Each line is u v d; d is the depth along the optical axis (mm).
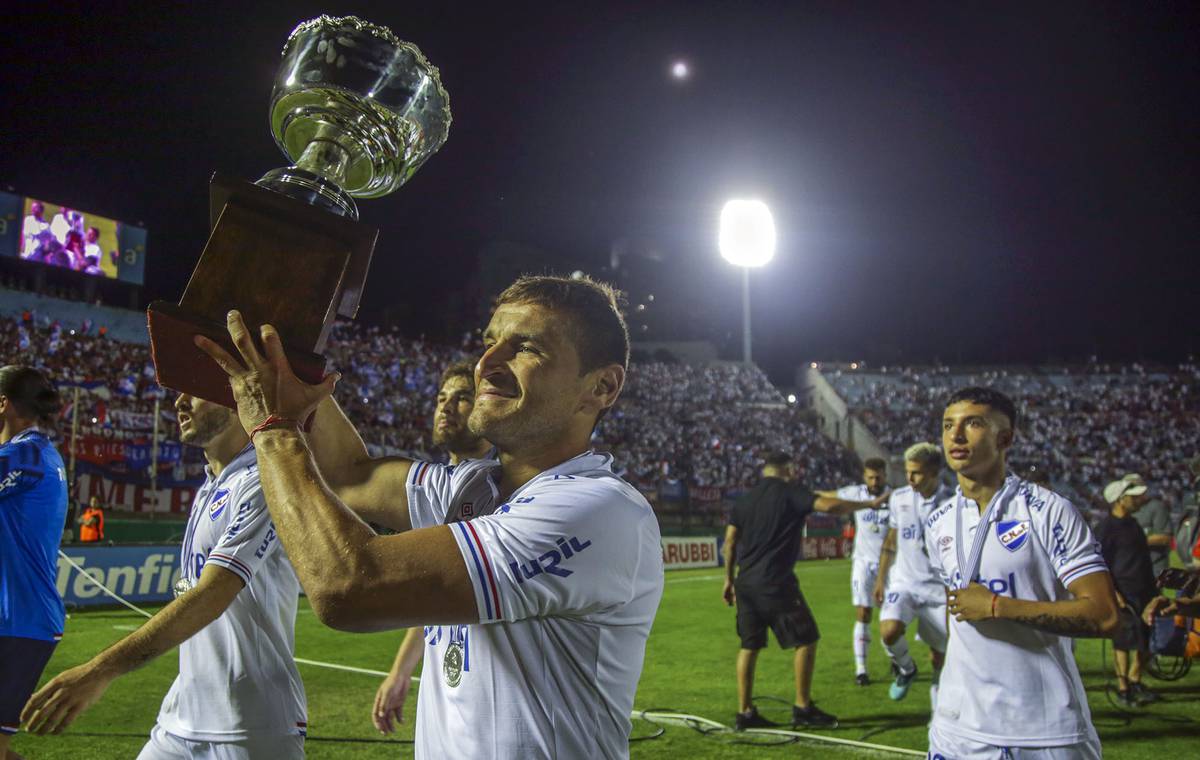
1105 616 2725
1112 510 7664
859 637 7688
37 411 3842
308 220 1474
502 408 1578
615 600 1474
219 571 2377
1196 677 8148
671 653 9109
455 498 1691
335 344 31656
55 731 2143
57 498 3697
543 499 1449
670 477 29953
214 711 2502
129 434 17625
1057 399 50281
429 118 1848
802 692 6008
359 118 1752
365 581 1294
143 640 2252
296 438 1404
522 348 1594
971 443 3098
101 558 10500
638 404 41594
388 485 1835
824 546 27031
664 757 5176
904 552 6676
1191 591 3959
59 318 29516
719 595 15078
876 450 43281
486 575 1341
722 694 7082
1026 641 2887
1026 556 2973
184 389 1604
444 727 1517
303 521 1333
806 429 44625
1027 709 2840
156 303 1403
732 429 41000
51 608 3607
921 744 5512
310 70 1734
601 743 1476
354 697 6469
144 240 32781
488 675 1464
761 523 6141
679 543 21297
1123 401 49719
